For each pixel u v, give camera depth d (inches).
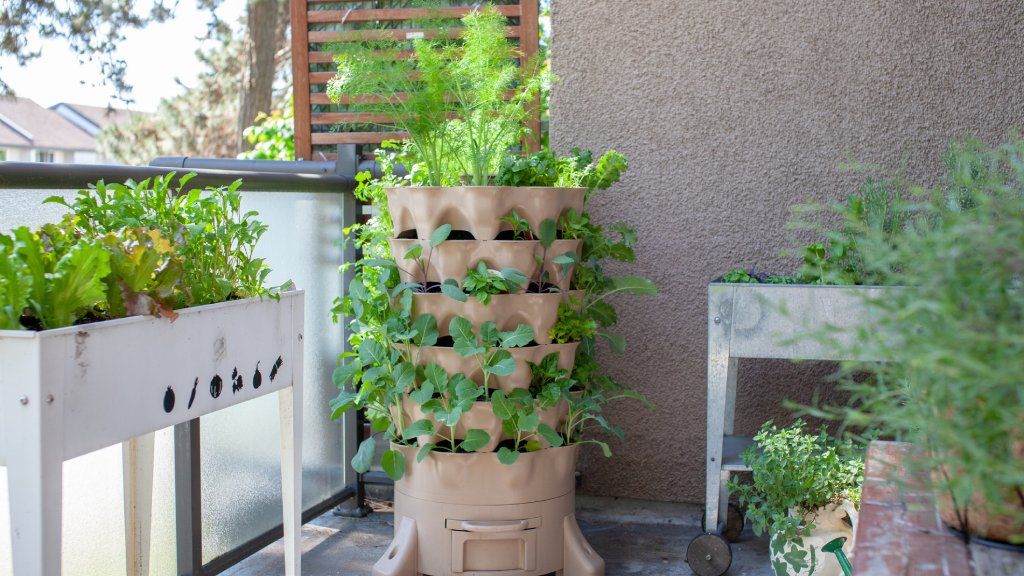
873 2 111.0
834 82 112.4
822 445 106.7
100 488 80.1
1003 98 108.9
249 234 76.3
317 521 118.1
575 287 95.4
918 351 32.1
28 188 68.7
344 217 116.4
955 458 33.5
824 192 113.6
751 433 117.8
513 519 90.8
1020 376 29.2
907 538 38.1
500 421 88.5
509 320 88.0
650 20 116.2
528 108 116.0
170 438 88.8
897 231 94.0
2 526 69.4
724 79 115.0
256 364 73.2
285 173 112.7
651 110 117.1
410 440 94.4
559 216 91.0
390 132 123.4
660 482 121.4
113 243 61.1
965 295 32.4
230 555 95.1
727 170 115.8
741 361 117.4
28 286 53.8
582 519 118.7
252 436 102.2
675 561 105.1
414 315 89.2
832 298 89.5
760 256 115.6
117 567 82.9
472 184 89.9
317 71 126.4
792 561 84.6
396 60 92.3
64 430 53.8
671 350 119.1
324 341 114.3
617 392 120.8
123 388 58.6
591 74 118.3
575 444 93.9
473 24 89.7
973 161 90.4
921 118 110.9
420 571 92.5
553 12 118.6
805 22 112.6
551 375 89.3
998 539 37.2
